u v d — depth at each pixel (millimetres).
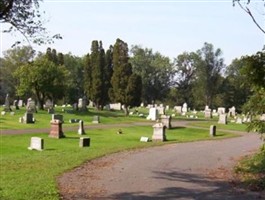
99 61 72812
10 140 28984
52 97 67875
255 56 15922
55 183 13141
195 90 128125
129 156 20141
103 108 78000
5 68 105938
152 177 14906
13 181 13344
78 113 61094
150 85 134500
